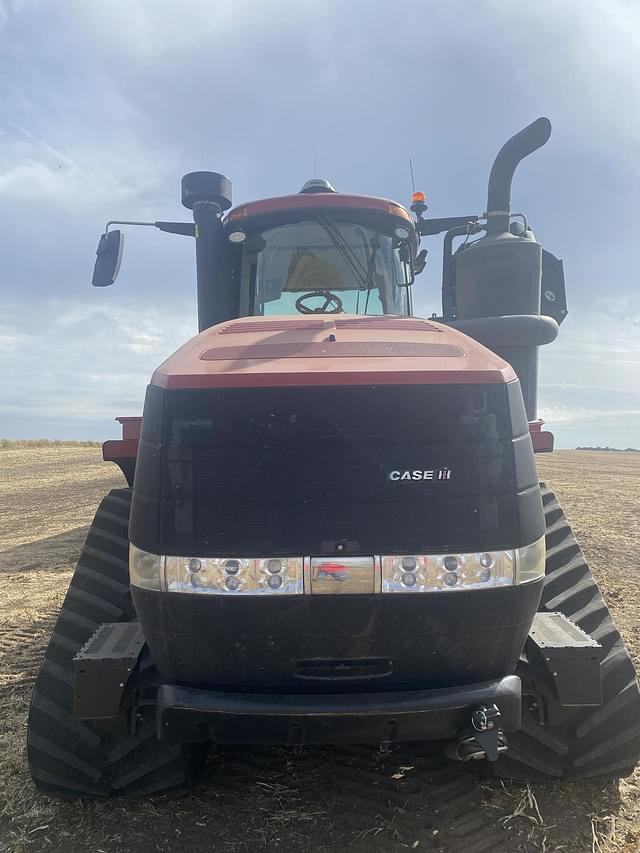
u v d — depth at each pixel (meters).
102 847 2.53
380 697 2.28
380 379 2.24
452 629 2.27
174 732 2.36
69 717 2.71
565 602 2.90
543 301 4.80
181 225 4.57
